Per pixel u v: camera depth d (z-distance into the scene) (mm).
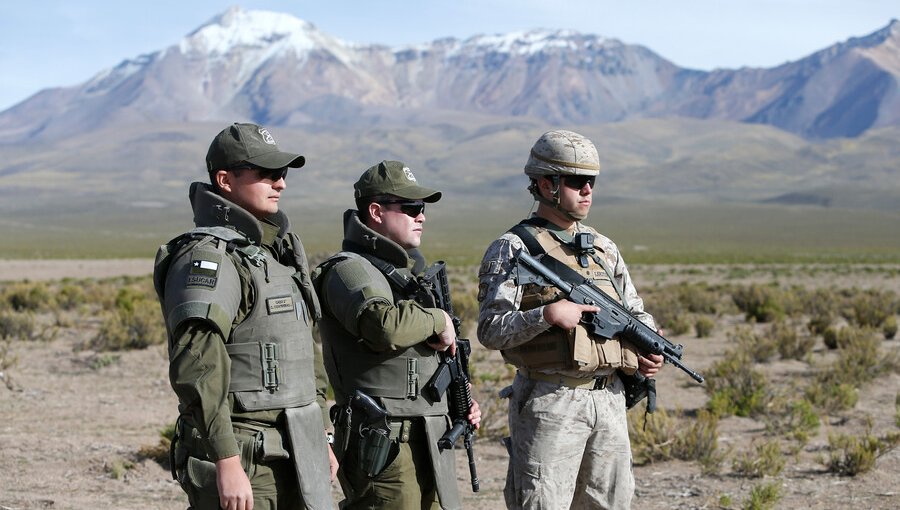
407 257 4883
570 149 5137
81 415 12320
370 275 4672
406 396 4711
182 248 4047
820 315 28969
